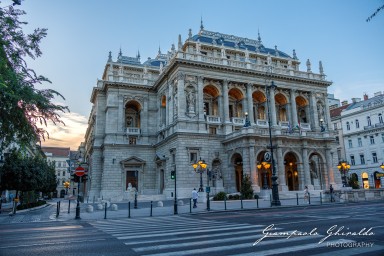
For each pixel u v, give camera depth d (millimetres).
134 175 57375
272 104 58531
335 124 83000
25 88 17344
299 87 62594
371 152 72750
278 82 60656
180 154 48938
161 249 10688
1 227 19391
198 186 48906
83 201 60750
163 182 55906
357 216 20047
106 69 67938
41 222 22766
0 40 16312
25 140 19438
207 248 10648
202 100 53062
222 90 55969
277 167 47875
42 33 19312
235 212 26750
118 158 56688
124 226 18359
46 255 10133
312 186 49625
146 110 61156
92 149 61906
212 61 55781
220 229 15422
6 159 37219
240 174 53625
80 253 10359
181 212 27656
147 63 74125
